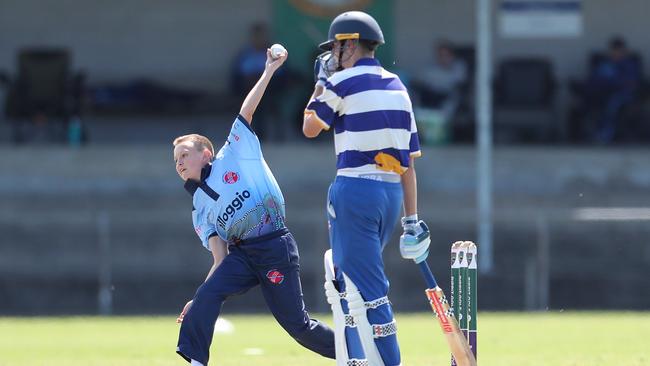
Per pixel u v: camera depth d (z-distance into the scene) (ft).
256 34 247.29
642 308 201.16
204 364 88.07
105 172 231.71
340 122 81.41
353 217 80.59
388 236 82.89
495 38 274.57
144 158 235.40
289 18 274.57
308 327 90.17
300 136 256.52
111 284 204.95
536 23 272.10
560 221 203.21
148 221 205.26
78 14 274.98
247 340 139.33
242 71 244.83
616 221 202.39
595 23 272.51
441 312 80.18
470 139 250.16
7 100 248.73
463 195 227.40
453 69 248.32
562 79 271.90
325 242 202.28
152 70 275.80
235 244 89.56
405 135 81.35
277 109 254.27
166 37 275.80
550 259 202.59
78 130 248.93
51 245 208.23
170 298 204.23
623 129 247.91
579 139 253.85
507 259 202.49
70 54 268.21
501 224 203.72
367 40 81.71
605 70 248.11
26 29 274.77
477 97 229.45
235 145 89.40
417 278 199.82
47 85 247.91
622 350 122.93
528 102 251.19
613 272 202.08
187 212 216.13
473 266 81.82
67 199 229.45
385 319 81.61
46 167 232.32
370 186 80.53
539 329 150.61
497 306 199.62
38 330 157.79
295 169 230.48
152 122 266.98
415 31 274.77
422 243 81.41
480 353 120.88
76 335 150.00
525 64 252.01
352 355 82.12
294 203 225.15
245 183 88.79
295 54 274.36
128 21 275.39
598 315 178.50
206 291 88.53
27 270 208.23
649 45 272.72
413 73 274.36
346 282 81.20
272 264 88.79
